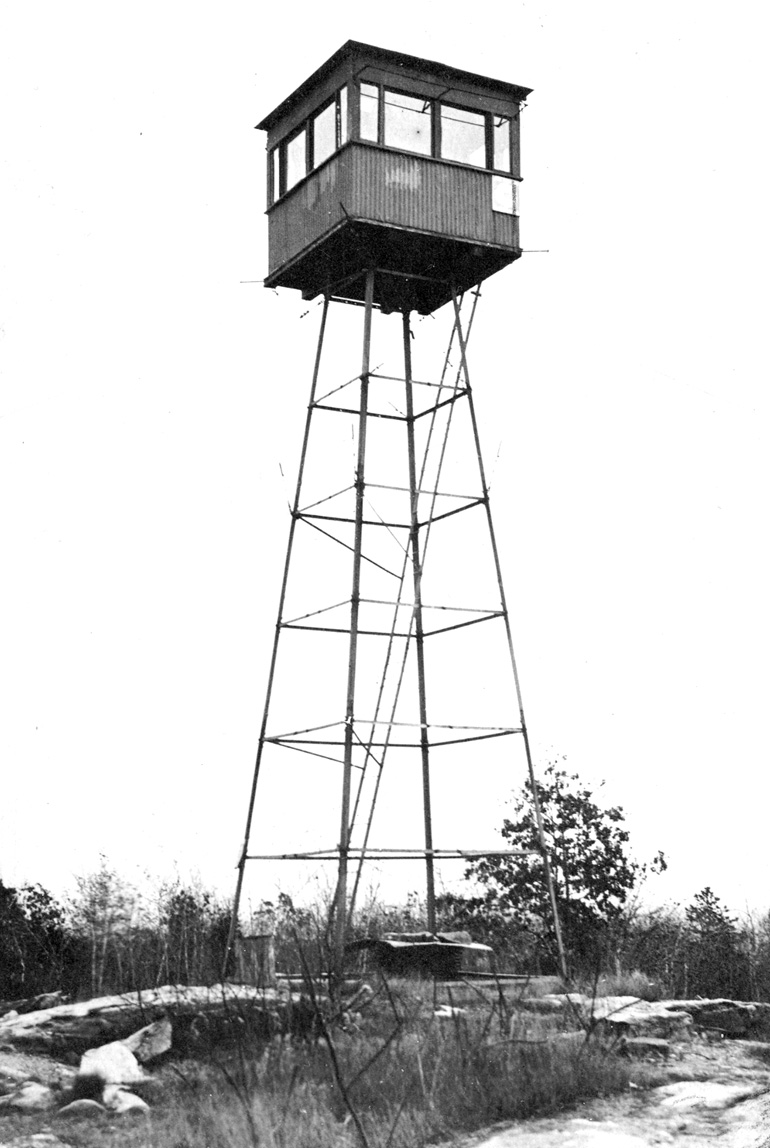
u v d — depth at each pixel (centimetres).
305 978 1738
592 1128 1659
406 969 2438
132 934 2597
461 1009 2114
